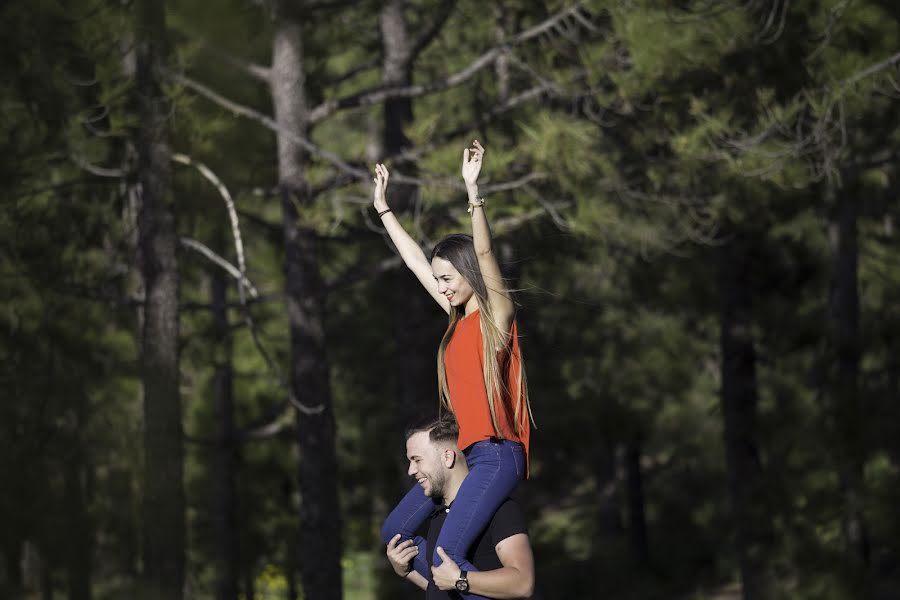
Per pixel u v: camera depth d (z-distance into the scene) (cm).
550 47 2105
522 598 659
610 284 3656
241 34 2006
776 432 2419
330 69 2831
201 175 1986
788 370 2931
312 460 2175
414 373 2514
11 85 1606
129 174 1850
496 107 2089
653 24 1789
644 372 3700
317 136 3247
